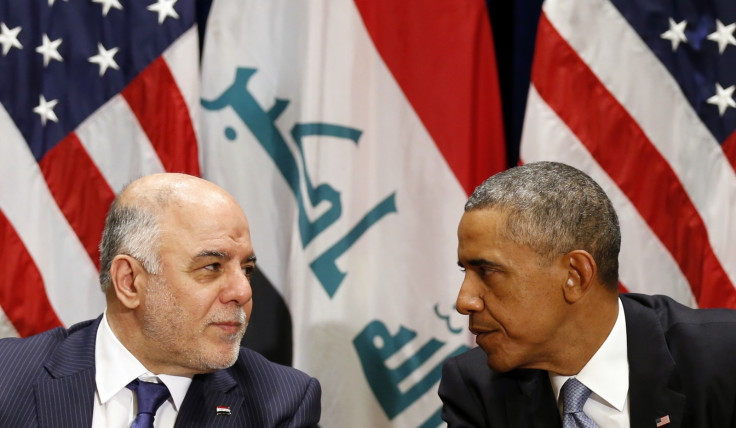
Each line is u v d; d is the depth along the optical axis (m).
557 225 3.08
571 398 3.32
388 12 5.11
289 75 5.22
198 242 3.30
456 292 5.01
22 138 4.98
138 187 3.42
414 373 5.04
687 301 4.89
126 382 3.38
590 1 4.95
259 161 5.18
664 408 3.31
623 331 3.39
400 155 5.09
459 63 5.07
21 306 4.91
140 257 3.31
